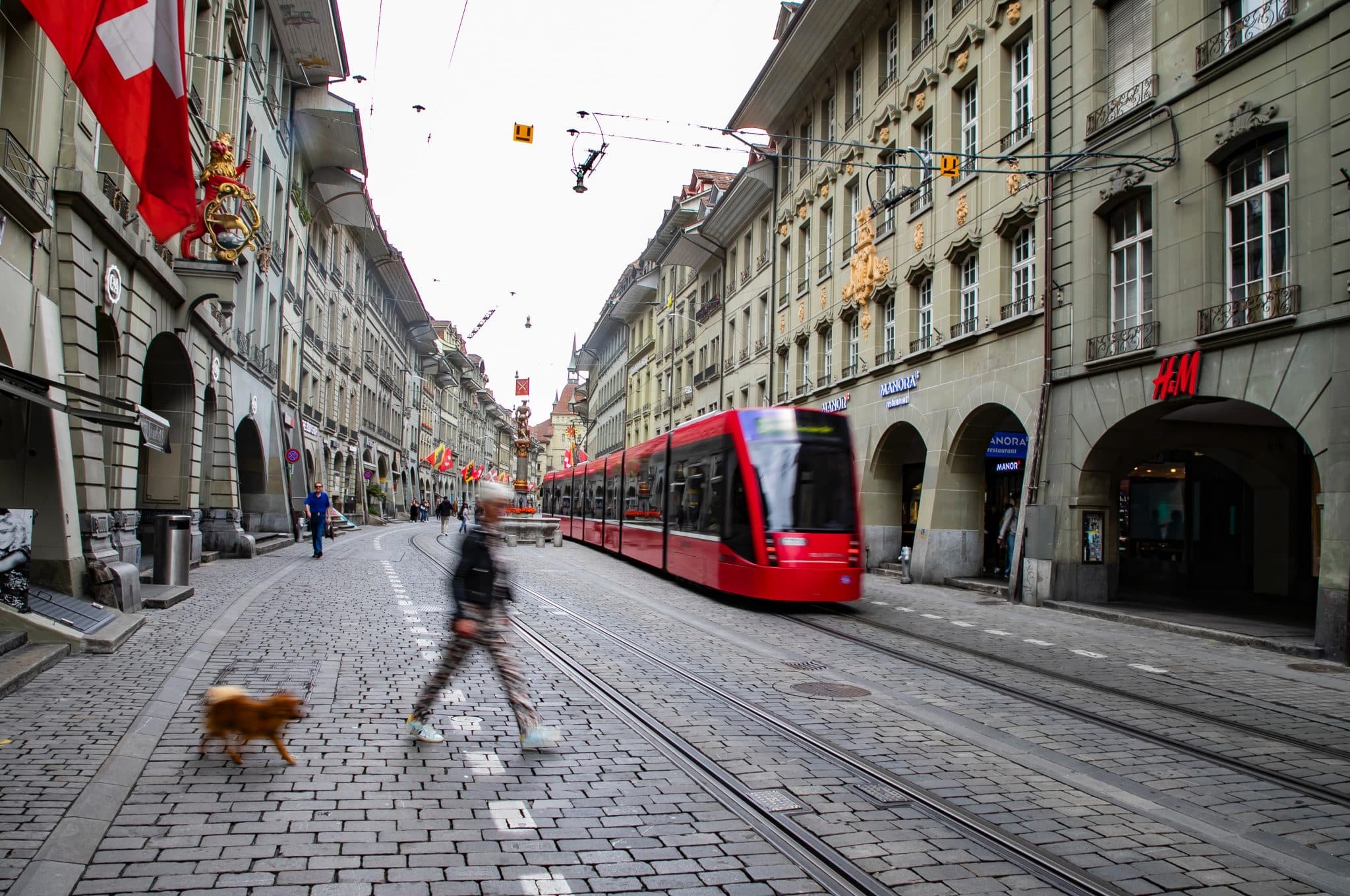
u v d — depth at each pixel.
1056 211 16.48
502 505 5.84
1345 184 11.08
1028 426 17.02
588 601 14.41
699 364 41.62
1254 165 12.72
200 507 19.88
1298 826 4.68
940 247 20.62
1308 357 11.39
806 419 14.44
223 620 10.65
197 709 6.41
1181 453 20.17
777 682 8.17
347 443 43.41
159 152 10.09
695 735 6.08
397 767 5.14
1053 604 15.40
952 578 19.62
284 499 27.73
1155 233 14.11
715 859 3.99
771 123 31.44
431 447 79.62
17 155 10.30
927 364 20.91
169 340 17.25
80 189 11.42
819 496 13.98
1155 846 4.34
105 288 12.89
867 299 24.11
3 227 9.86
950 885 3.79
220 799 4.51
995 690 8.13
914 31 22.45
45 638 8.18
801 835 4.31
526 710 5.61
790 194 30.41
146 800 4.46
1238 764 5.84
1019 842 4.30
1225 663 10.22
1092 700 7.84
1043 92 16.95
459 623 5.66
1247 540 18.83
